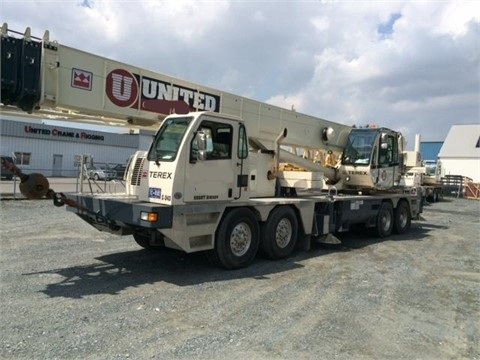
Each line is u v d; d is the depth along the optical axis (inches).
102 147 1867.6
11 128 1606.8
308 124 446.9
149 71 305.1
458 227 642.8
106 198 296.4
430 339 199.0
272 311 225.9
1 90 238.7
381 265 350.9
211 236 298.2
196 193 283.9
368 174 478.6
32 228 447.8
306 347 182.5
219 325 202.7
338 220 432.5
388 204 516.4
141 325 197.8
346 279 299.6
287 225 362.3
